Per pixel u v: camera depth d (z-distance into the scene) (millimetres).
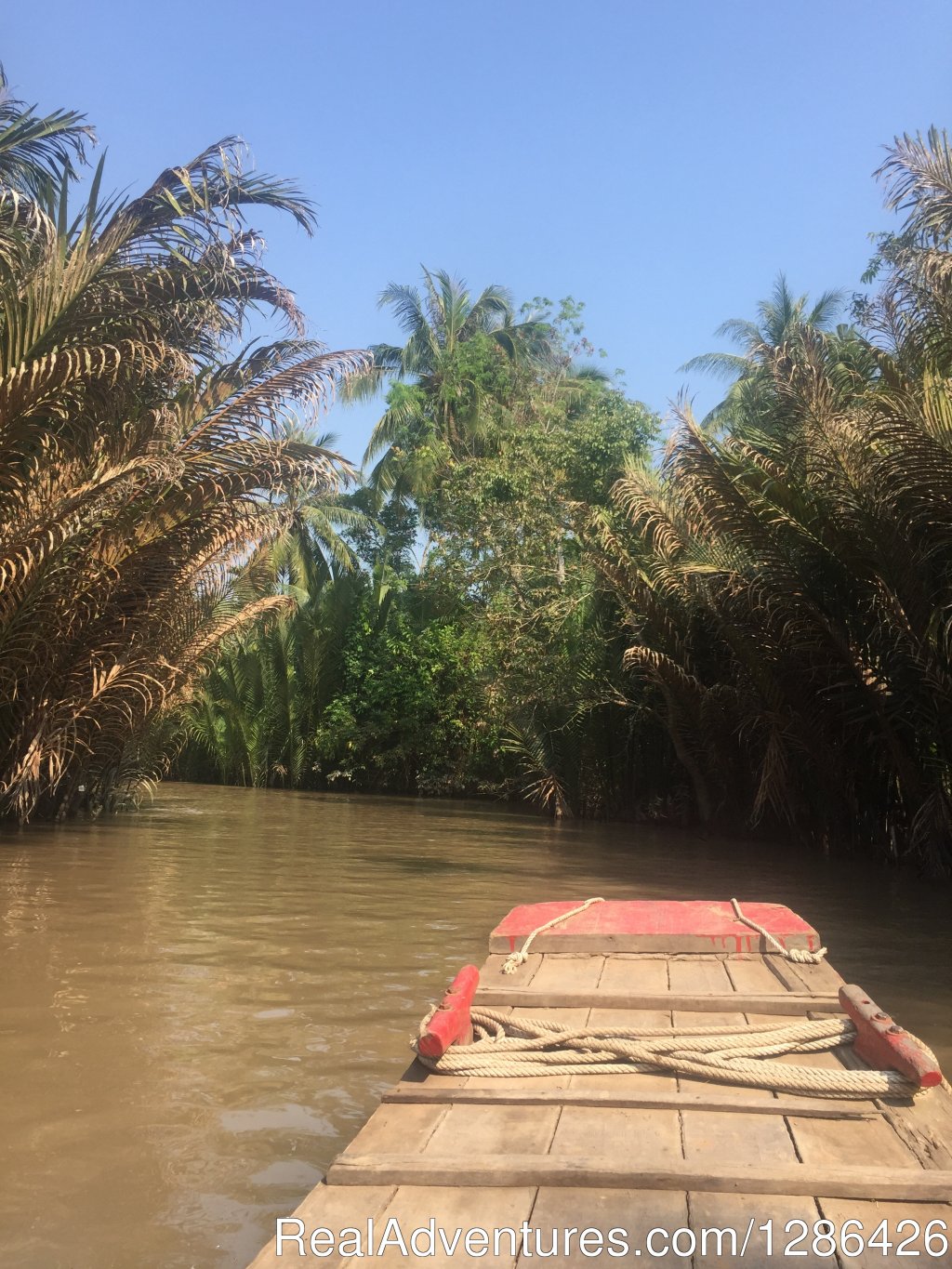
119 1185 3014
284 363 12117
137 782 16562
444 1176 2328
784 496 11289
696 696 14805
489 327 32812
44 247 10922
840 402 11570
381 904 8047
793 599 11852
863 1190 2242
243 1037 4434
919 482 9844
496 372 29859
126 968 5602
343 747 27078
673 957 4426
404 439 30125
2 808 12609
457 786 24969
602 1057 3084
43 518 10625
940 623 10820
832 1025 3254
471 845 13086
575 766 18453
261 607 15984
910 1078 2762
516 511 21156
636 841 14156
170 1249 2652
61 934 6430
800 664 12648
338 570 30234
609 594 17344
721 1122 2674
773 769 13125
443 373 29938
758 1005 3627
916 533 10555
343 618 27922
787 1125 2652
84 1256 2607
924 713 11484
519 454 22031
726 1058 3031
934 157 10055
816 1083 2812
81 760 13367
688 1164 2348
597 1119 2691
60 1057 4117
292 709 27438
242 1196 2967
